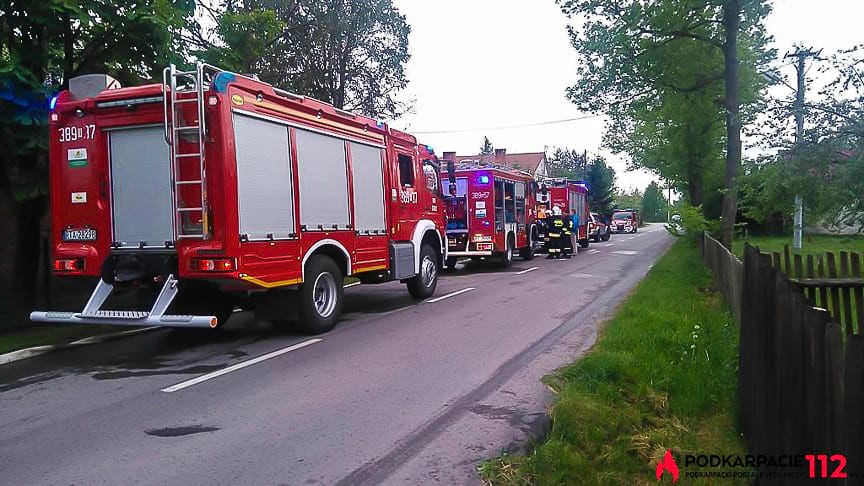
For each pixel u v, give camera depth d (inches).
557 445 187.2
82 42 426.3
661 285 527.8
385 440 203.6
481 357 312.3
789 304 152.3
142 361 317.1
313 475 177.8
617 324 358.9
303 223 364.2
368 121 435.2
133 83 447.8
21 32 384.5
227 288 330.0
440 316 433.7
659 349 300.5
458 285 620.1
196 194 317.7
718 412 231.5
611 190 2346.2
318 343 350.9
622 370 261.3
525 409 233.0
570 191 1091.3
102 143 336.8
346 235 404.8
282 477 176.6
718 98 652.1
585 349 325.4
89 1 377.4
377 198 443.5
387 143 460.1
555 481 170.1
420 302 504.4
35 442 205.8
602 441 199.2
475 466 183.5
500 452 193.3
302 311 364.8
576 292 550.3
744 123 260.8
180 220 317.7
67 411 237.8
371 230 434.9
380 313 450.9
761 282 182.7
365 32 808.9
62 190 343.6
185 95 315.3
